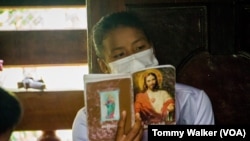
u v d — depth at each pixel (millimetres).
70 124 2744
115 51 1754
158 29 2453
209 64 2469
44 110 2736
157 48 2461
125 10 2455
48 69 2816
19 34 2697
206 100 1847
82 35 2713
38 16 2777
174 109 1672
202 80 2477
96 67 2453
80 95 2740
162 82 1661
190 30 2453
